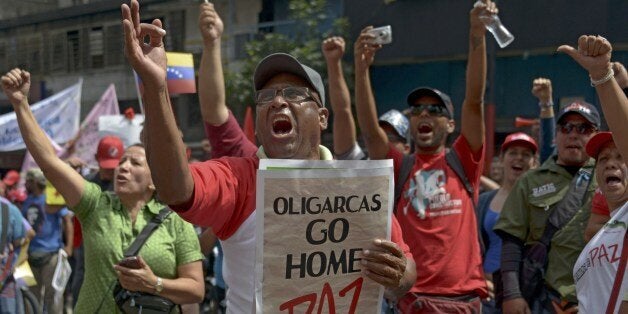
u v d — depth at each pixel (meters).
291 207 2.65
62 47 23.91
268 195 2.62
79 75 23.59
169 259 4.25
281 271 2.66
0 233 6.14
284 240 2.65
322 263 2.71
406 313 4.87
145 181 4.34
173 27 21.56
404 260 2.79
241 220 2.72
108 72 23.17
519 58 16.28
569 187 4.89
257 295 2.64
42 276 9.35
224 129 4.47
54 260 9.43
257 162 2.80
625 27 14.88
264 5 20.34
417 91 5.16
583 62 3.36
